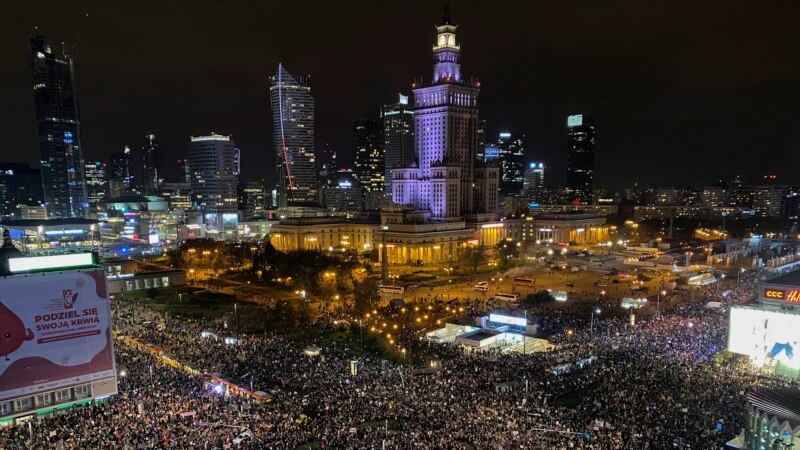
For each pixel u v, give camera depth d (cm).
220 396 8356
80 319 8706
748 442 6681
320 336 12581
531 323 12606
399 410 7825
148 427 6969
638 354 10181
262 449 6506
